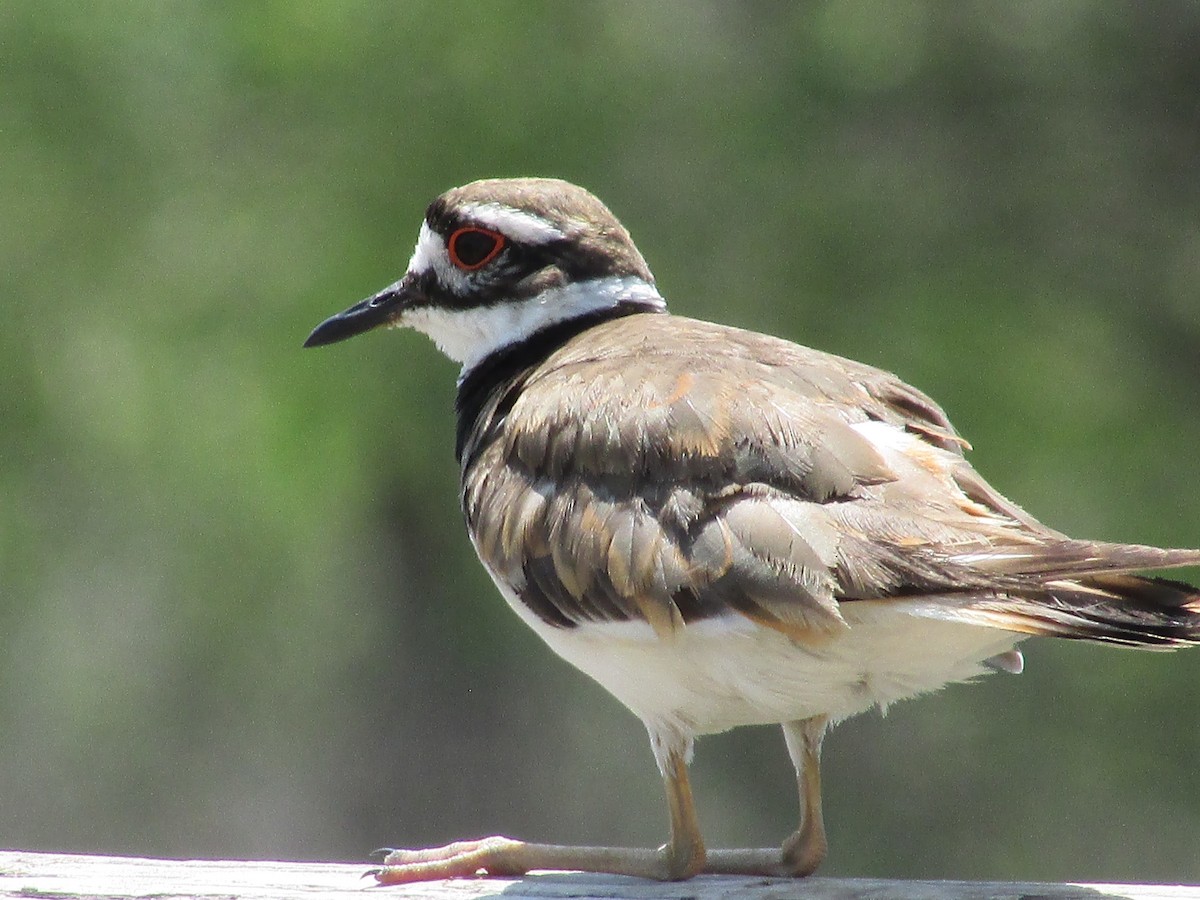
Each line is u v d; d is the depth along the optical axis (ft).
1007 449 56.39
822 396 23.72
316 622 62.59
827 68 58.13
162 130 59.77
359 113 58.39
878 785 59.57
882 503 21.98
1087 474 56.85
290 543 60.44
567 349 26.71
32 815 67.31
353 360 58.44
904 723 59.36
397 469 59.36
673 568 22.61
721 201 57.93
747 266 57.82
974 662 22.72
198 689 64.59
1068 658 57.62
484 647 62.49
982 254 57.98
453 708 63.21
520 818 63.10
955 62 57.88
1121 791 57.77
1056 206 58.18
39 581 62.90
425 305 29.01
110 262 59.72
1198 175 57.57
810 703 23.40
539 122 57.62
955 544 21.40
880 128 58.65
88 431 60.23
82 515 61.31
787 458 22.48
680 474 23.00
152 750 65.98
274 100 58.85
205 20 59.16
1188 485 56.85
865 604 21.47
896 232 57.82
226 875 23.88
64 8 59.06
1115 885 22.41
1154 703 57.21
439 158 57.77
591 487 23.79
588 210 28.35
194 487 59.93
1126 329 57.67
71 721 66.80
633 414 23.63
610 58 58.44
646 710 24.41
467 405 28.53
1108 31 57.31
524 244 28.07
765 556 21.94
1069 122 57.98
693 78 58.49
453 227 28.37
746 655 22.54
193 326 59.06
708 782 60.44
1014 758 58.49
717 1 59.26
